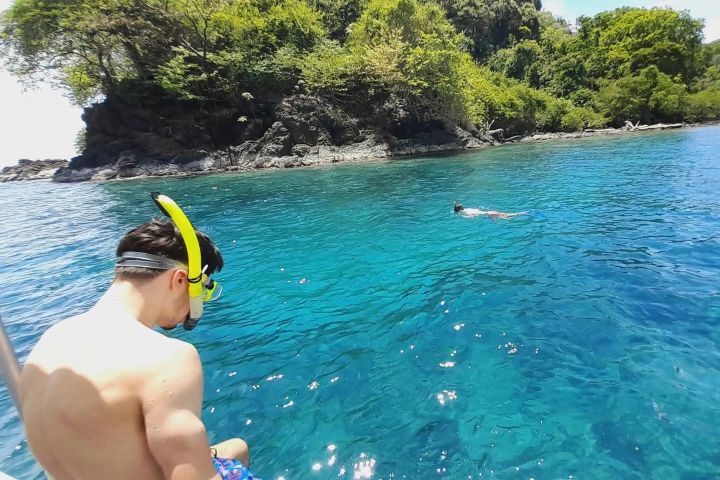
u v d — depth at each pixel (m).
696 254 6.25
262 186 16.92
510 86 43.84
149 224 1.42
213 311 5.31
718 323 4.23
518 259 6.55
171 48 25.27
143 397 1.11
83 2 22.69
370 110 29.97
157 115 25.28
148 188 18.17
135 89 25.20
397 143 29.27
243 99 26.67
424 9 31.11
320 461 2.74
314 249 7.85
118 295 1.32
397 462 2.70
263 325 4.86
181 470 1.12
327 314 5.06
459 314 4.79
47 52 23.67
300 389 3.56
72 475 1.11
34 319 5.51
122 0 23.61
